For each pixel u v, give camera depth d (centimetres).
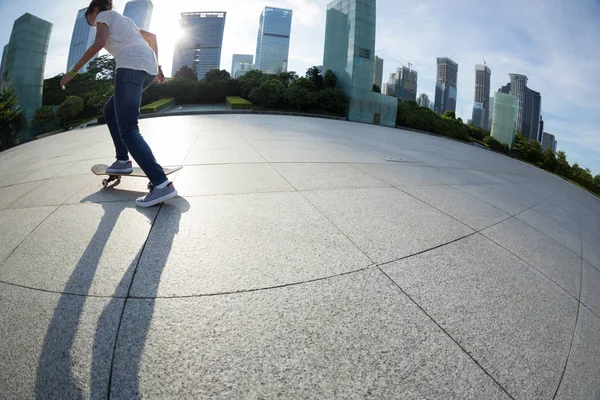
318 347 141
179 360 128
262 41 17038
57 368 122
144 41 292
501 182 694
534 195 653
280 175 419
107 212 265
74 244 211
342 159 580
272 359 132
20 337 135
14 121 2569
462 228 311
